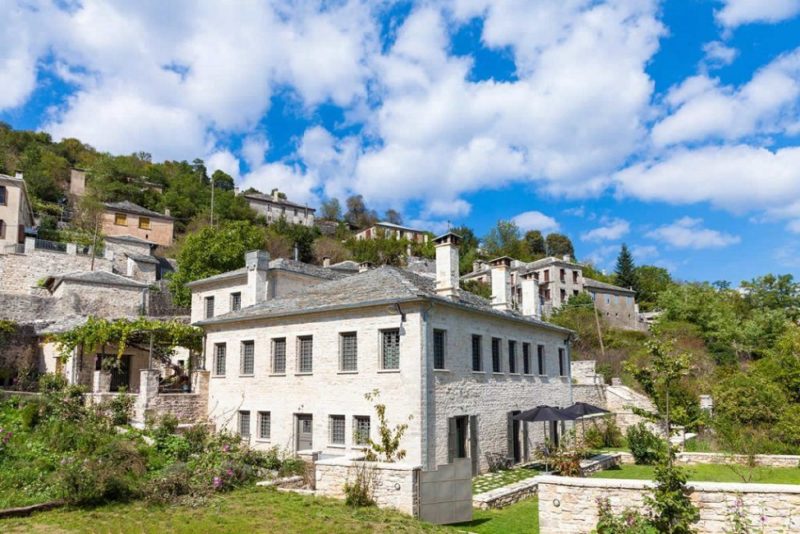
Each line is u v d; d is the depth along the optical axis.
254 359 26.95
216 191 106.25
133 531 12.24
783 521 11.33
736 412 30.78
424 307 21.67
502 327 27.50
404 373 21.66
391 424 21.64
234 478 16.88
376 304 22.38
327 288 26.80
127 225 76.75
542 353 31.77
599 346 58.31
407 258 93.94
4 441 17.48
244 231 54.94
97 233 65.19
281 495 15.77
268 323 26.59
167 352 32.94
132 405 26.11
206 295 37.97
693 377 42.00
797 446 27.58
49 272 53.66
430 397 21.45
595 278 106.44
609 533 11.62
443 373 22.44
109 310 45.78
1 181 57.03
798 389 34.09
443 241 24.91
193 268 50.94
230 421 27.14
